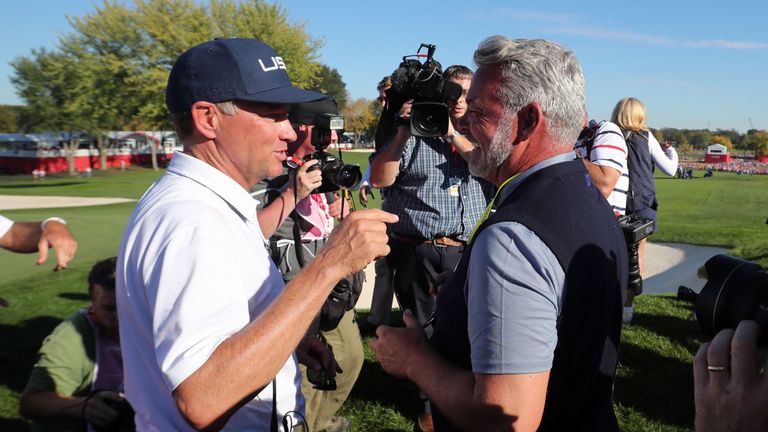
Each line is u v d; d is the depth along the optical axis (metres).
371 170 3.45
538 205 1.48
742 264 1.25
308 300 1.35
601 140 3.88
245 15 42.53
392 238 3.67
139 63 39.69
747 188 29.86
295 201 2.53
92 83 38.69
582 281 1.44
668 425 3.52
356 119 87.19
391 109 3.23
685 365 4.32
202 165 1.51
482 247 1.47
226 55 1.51
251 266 1.51
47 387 2.42
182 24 39.84
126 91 39.94
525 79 1.55
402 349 1.71
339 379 3.26
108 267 2.55
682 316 5.45
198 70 1.50
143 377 1.43
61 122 41.69
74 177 40.25
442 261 3.55
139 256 1.36
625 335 4.86
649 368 4.27
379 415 3.65
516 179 1.59
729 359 1.05
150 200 1.46
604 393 1.58
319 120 2.70
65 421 2.34
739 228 12.55
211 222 1.37
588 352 1.49
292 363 1.67
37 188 28.84
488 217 1.59
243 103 1.51
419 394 3.44
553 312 1.41
